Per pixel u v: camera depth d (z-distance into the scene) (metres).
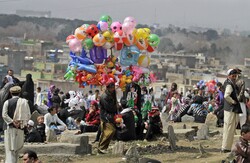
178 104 32.91
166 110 33.38
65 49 164.62
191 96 36.03
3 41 181.00
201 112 31.34
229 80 19.98
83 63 23.20
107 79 22.97
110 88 19.83
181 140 23.97
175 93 33.69
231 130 20.08
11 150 16.69
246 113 22.94
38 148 18.84
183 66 166.75
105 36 22.34
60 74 130.38
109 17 22.92
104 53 23.08
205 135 24.56
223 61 178.38
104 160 18.53
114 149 19.66
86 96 34.25
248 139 13.74
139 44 23.17
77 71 23.28
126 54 23.30
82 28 22.88
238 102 20.03
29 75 23.83
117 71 23.25
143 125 22.61
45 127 22.30
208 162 18.44
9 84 21.03
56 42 186.38
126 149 19.94
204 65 172.50
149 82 24.17
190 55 180.88
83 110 27.00
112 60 23.14
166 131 24.98
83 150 19.36
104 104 19.69
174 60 176.62
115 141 21.72
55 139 21.16
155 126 22.48
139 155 18.64
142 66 23.77
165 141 22.27
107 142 19.75
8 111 16.64
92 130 23.47
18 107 16.62
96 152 19.86
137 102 22.89
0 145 19.33
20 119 16.59
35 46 175.75
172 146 20.84
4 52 149.38
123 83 23.12
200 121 31.17
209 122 30.08
